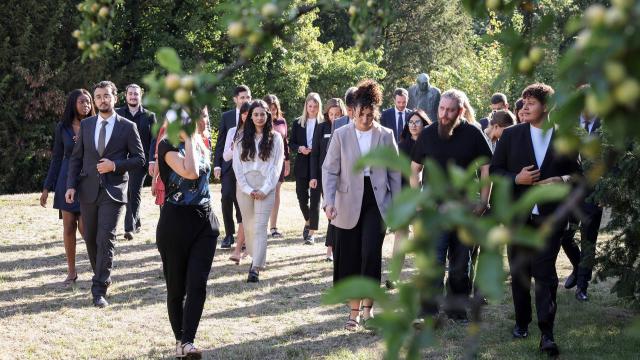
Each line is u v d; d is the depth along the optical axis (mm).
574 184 5445
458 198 1153
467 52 41031
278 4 1847
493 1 2277
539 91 5625
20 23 24234
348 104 8641
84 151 7387
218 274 8789
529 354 5691
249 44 1923
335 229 6391
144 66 28031
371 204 6262
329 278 8664
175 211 5309
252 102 8281
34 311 7156
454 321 6547
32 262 9383
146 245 10438
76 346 6137
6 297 7645
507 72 1752
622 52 954
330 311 7230
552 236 5539
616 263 6289
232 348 6074
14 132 24547
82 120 7473
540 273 5625
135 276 8648
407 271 8742
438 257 6191
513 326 6516
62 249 10234
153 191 8281
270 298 7730
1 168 24469
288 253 10156
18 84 24000
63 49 24891
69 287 8070
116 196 7375
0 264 9242
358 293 1187
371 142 6266
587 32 994
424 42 40469
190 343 5344
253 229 8383
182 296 5488
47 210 13531
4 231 11461
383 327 1200
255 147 8281
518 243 1080
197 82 1857
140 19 28359
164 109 1890
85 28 2590
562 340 6086
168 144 5199
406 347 1217
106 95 7285
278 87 30625
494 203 1142
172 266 5395
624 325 6504
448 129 6215
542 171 5656
